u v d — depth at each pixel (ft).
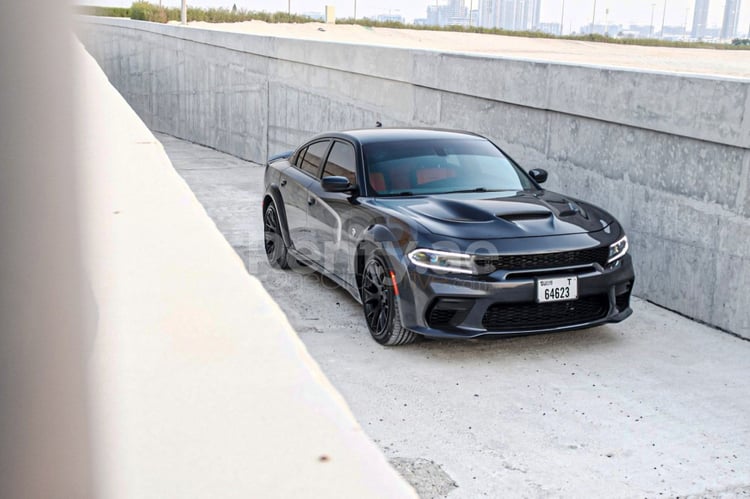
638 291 21.08
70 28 1.37
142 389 2.23
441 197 18.02
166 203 4.17
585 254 16.16
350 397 14.02
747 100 16.94
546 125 24.44
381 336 16.84
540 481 11.07
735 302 17.95
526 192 18.83
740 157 17.53
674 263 19.74
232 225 29.73
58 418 1.52
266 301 2.91
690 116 18.58
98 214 1.71
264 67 47.37
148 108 70.49
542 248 15.79
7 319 1.43
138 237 3.50
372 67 35.14
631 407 13.84
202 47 57.77
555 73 23.50
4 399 1.45
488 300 15.48
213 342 2.50
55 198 1.42
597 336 17.87
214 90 56.29
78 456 1.56
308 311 19.49
